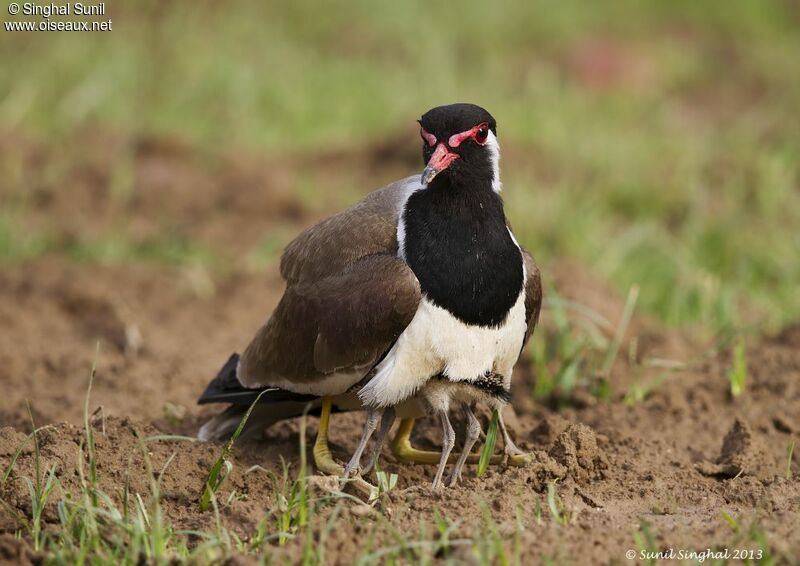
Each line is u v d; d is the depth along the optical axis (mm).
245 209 18938
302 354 10000
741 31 31625
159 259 17047
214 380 10953
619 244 16953
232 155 20922
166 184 19578
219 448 10172
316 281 9969
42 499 8781
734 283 15969
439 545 7992
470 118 9766
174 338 14664
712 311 14719
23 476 9055
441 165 9570
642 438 11055
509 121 22688
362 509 8734
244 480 9828
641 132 22641
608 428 11211
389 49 28141
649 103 25297
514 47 29078
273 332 10281
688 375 12773
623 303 14742
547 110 23766
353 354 9641
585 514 8922
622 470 10281
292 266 10242
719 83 27656
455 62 27516
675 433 11430
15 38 24406
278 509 8789
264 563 7848
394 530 8172
